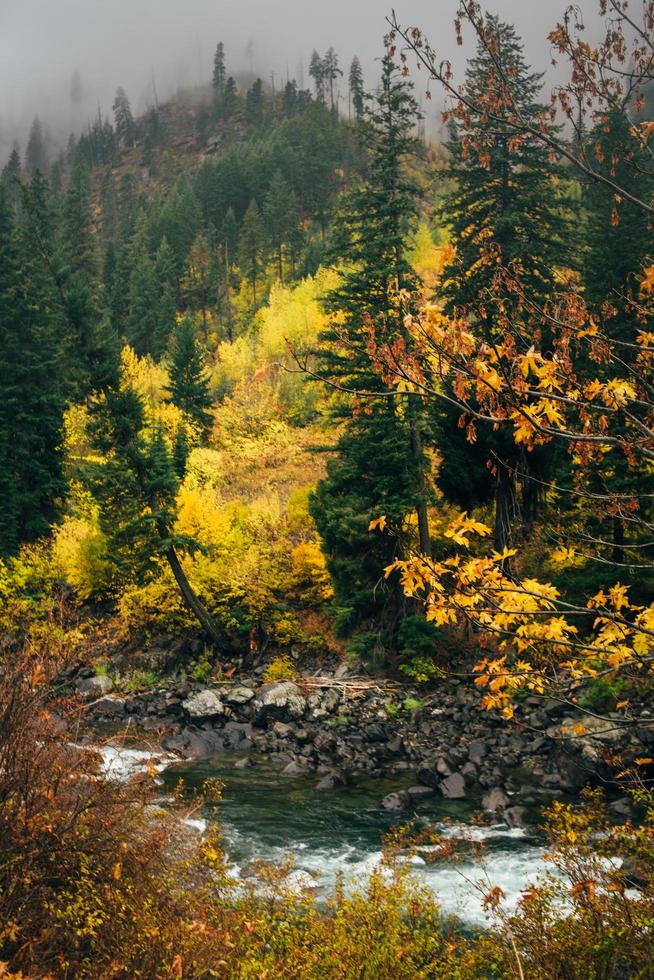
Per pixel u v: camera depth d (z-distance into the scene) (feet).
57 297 98.32
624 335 53.78
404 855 42.60
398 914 23.04
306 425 155.53
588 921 20.26
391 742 68.23
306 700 78.28
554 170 75.77
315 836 47.70
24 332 125.29
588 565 67.41
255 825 49.70
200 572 97.50
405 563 14.94
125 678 88.33
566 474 71.46
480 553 80.64
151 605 96.07
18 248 129.70
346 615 82.74
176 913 21.26
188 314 271.28
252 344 191.31
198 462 139.13
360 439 80.53
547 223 78.84
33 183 194.70
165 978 17.92
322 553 89.66
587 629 63.87
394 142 77.87
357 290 75.61
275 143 428.15
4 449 115.14
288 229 304.50
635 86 14.40
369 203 78.28
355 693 78.64
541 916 21.16
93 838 21.44
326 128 427.33
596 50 14.37
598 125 14.94
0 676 21.39
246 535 103.71
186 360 174.60
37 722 21.74
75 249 237.04
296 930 22.22
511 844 44.62
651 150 14.71
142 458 89.20
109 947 19.12
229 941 20.24
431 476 90.38
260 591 92.43
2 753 20.53
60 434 127.95
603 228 70.69
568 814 22.53
